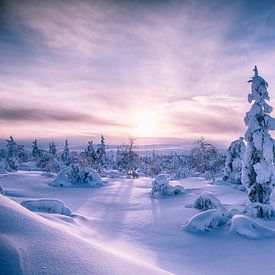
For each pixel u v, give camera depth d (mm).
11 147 76688
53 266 2990
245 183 18734
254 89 18438
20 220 3715
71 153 67062
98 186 32938
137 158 54406
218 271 7820
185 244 10891
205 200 17562
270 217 16438
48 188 29062
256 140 17875
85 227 11773
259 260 8922
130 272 3594
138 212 17391
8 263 2785
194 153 51531
